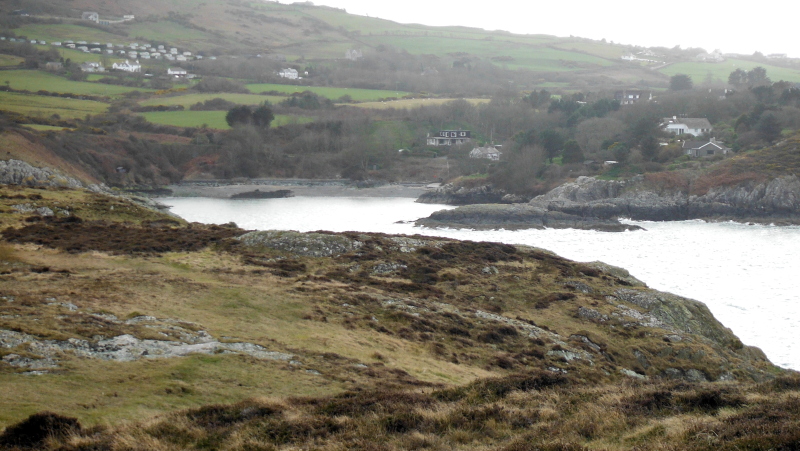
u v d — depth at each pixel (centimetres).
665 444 1873
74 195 7744
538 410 2328
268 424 2148
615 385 2789
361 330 3759
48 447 1884
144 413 2230
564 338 4328
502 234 11375
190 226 7031
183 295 3853
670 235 11269
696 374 4184
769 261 8894
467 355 3725
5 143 11694
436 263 5681
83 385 2394
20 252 4969
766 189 13088
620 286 5597
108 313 3288
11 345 2627
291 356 3075
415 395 2506
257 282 4450
